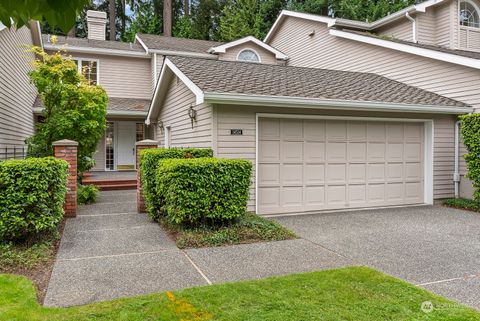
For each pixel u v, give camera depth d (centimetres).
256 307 349
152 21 2823
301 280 418
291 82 920
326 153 870
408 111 900
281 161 830
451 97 977
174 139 1109
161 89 1187
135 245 575
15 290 388
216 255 524
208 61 1034
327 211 870
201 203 617
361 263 493
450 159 984
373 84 1031
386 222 752
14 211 525
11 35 998
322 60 1480
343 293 382
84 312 340
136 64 1689
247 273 453
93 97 987
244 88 791
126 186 1254
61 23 173
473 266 485
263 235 618
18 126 1109
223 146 775
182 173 609
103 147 1614
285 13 1680
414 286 407
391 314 335
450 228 699
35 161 554
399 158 947
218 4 2808
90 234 642
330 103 812
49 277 437
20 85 1135
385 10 2319
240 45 1689
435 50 998
